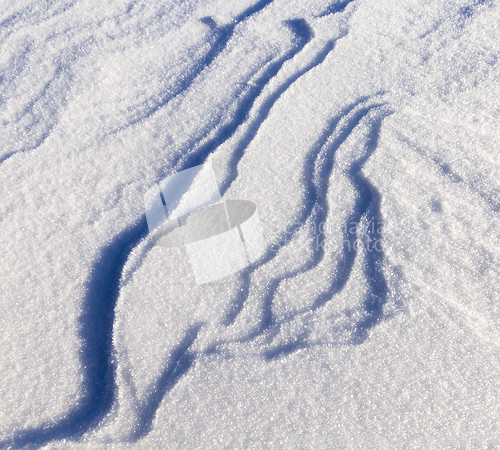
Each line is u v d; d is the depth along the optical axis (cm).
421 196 140
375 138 154
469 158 147
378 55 178
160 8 203
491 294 121
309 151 153
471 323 117
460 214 136
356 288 123
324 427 102
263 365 111
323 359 112
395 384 108
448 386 107
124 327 119
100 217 142
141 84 177
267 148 154
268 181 147
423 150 150
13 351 116
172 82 178
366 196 142
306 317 119
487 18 187
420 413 104
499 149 149
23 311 123
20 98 172
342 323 118
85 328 121
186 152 156
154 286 125
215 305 123
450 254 128
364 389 107
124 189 148
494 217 135
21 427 106
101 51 185
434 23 188
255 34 190
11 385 111
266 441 100
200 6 202
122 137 161
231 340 117
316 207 140
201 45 189
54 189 149
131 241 136
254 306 122
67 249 135
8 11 199
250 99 169
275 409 105
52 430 105
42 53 184
